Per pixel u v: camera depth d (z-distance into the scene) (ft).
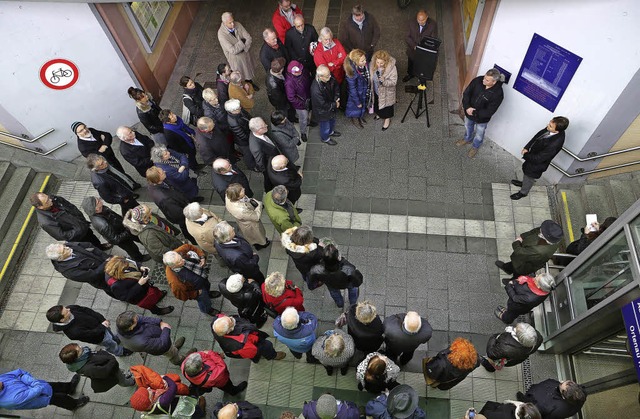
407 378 21.61
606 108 22.08
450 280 24.25
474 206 26.53
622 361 17.99
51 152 29.60
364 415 19.34
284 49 29.12
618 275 17.31
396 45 33.86
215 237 19.45
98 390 20.02
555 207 26.25
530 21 22.24
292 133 24.49
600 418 18.93
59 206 23.00
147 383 17.16
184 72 34.83
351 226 26.25
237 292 18.54
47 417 21.85
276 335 18.58
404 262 24.93
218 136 24.77
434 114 30.22
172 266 19.16
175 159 24.14
